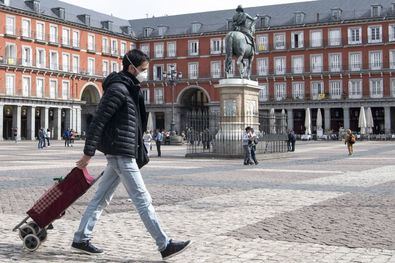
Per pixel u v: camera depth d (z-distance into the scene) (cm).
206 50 8019
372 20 7156
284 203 998
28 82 6819
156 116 8456
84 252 613
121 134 580
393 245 645
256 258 585
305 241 670
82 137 7450
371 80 7194
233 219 830
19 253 615
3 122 6969
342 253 605
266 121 2962
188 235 709
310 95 7506
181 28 8331
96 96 7938
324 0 7812
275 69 7712
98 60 7881
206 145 3088
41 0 7338
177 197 1095
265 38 7781
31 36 6844
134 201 586
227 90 2622
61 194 621
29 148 4231
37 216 620
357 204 981
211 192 1178
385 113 7119
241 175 1630
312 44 7488
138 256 602
